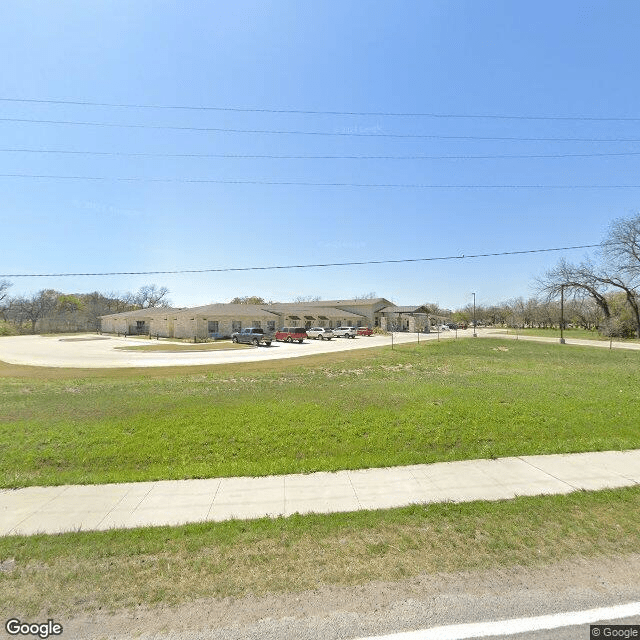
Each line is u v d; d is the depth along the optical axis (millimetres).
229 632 2441
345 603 2699
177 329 45844
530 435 7145
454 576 3000
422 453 6301
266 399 9875
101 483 5148
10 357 24141
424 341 38250
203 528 3857
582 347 31766
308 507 4344
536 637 2385
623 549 3375
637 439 6816
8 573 3133
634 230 44438
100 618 2596
